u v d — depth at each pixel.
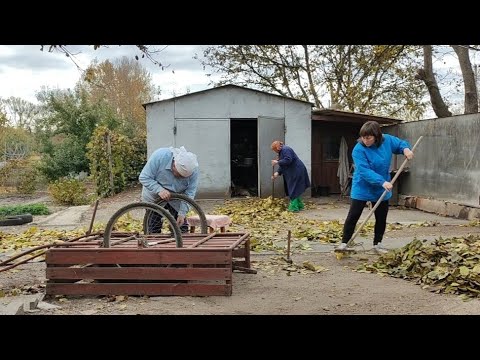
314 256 8.54
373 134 8.06
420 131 17.55
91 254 6.04
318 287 6.38
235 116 19.56
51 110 32.34
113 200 21.23
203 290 6.00
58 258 6.06
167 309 5.48
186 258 6.01
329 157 22.91
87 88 35.47
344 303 5.63
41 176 30.36
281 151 15.91
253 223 13.08
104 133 22.86
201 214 7.50
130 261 6.05
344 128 22.78
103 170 22.73
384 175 8.31
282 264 7.80
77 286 6.03
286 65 30.78
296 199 15.94
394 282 6.59
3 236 12.05
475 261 6.74
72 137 30.62
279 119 19.73
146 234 7.56
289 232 8.17
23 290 6.44
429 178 16.92
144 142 24.62
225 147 19.55
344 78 30.81
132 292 6.02
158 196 7.50
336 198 21.03
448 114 19.92
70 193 22.36
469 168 14.61
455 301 5.61
